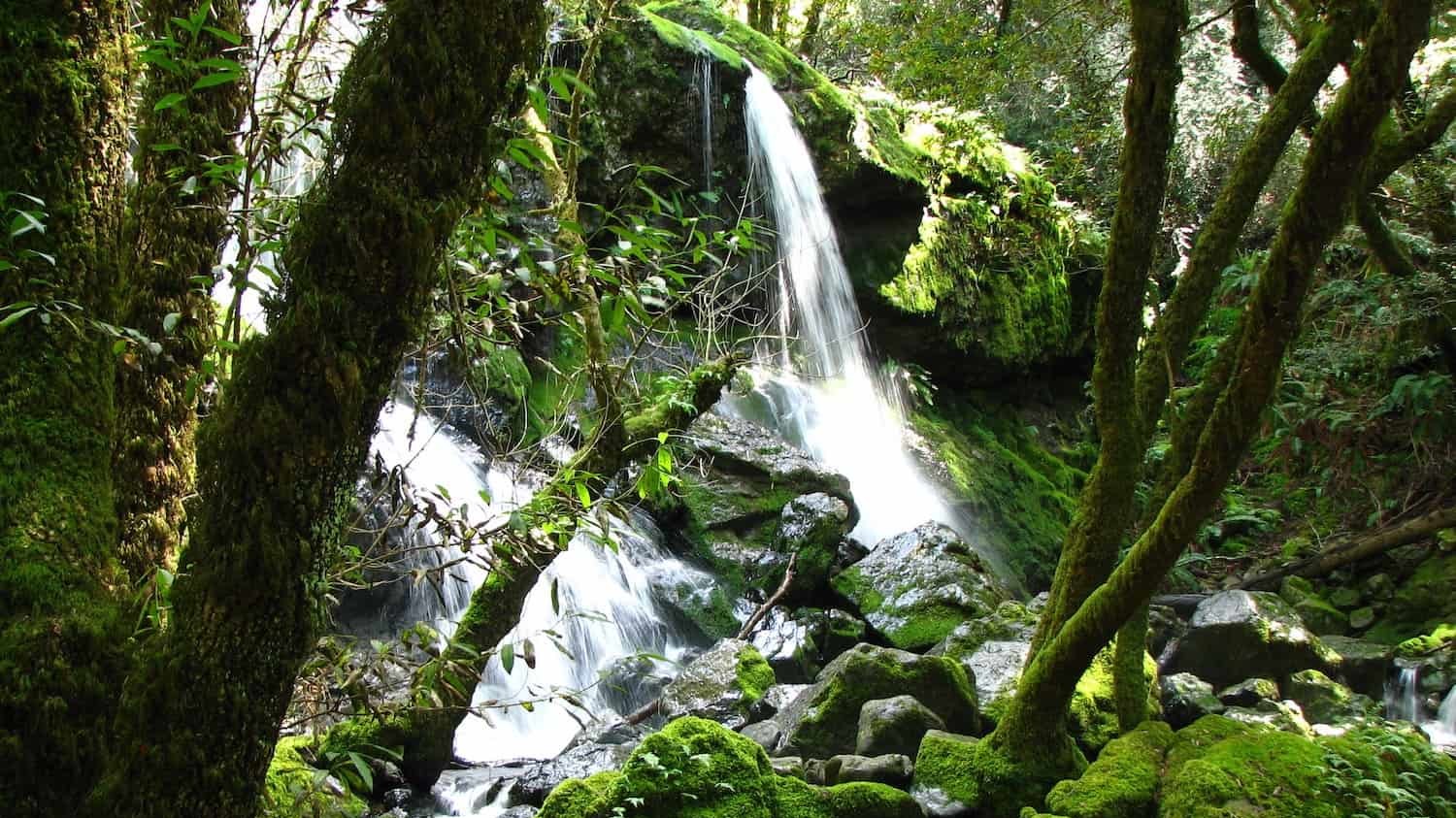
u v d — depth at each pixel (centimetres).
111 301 240
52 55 230
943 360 1081
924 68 873
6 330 226
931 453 992
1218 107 1174
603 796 353
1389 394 905
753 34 1005
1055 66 877
